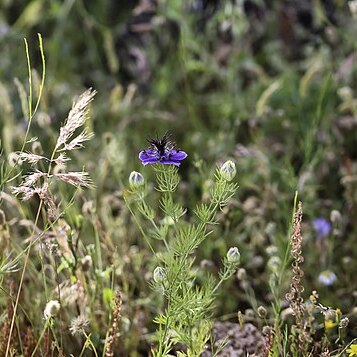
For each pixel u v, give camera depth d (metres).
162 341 0.90
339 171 1.26
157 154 0.90
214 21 1.44
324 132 1.30
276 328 0.93
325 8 1.45
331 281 1.06
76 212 1.08
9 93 1.42
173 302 0.89
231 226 1.17
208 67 1.41
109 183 1.24
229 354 0.98
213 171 1.24
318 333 1.03
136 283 1.08
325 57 1.39
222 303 1.09
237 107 1.38
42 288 1.04
